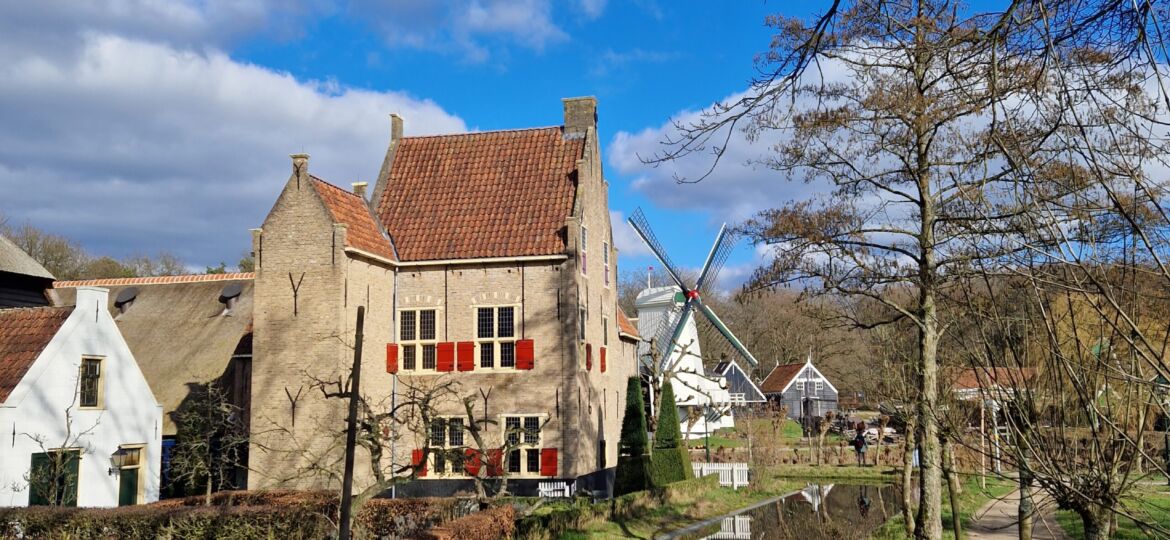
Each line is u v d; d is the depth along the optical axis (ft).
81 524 59.26
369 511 68.54
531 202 101.86
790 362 269.03
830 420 162.30
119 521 58.85
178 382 100.32
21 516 60.34
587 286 103.04
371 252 94.12
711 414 175.94
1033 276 18.16
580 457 95.50
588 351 100.83
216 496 73.51
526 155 106.83
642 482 97.09
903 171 52.85
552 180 103.50
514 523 66.33
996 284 22.24
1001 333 21.57
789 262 58.18
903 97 49.80
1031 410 21.53
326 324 89.25
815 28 22.13
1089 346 20.52
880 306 64.90
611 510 82.28
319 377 88.58
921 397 39.14
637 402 100.58
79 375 78.43
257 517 58.23
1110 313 19.79
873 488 119.34
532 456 95.66
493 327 97.40
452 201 104.22
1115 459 21.30
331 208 91.86
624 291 314.35
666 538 78.89
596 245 108.68
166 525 58.65
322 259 90.07
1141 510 25.52
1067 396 22.12
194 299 110.42
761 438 128.06
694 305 157.69
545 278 96.78
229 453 94.89
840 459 151.94
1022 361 21.72
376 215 104.01
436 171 107.96
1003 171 28.35
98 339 80.94
